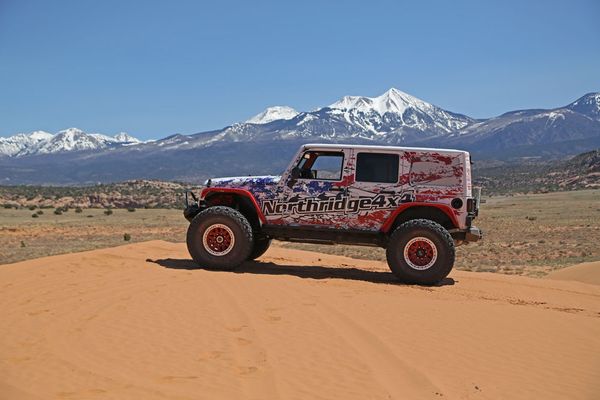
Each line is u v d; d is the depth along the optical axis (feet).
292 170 40.42
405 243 38.40
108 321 27.43
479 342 26.35
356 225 39.73
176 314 28.58
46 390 19.93
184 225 220.43
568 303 36.86
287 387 20.61
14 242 157.89
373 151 39.68
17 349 23.82
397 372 22.43
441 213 39.68
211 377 21.33
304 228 40.27
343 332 26.55
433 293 36.24
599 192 411.13
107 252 47.21
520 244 144.87
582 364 24.38
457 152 39.04
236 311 29.22
